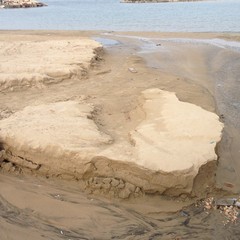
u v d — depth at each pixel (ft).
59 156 17.51
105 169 16.96
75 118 20.90
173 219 15.47
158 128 19.58
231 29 58.03
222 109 25.79
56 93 27.68
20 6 124.47
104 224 15.20
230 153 20.02
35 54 37.22
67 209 15.93
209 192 16.72
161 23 67.51
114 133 20.10
